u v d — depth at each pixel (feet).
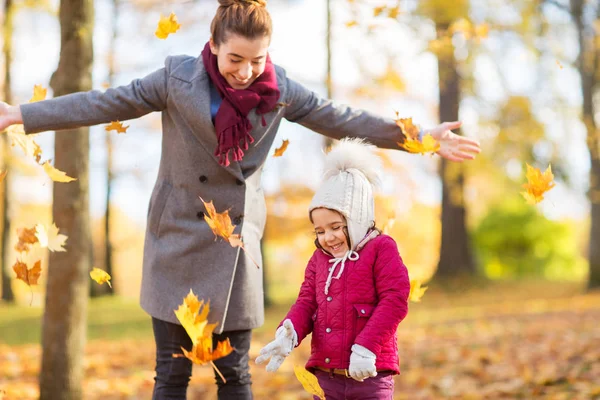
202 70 10.96
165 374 11.59
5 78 50.65
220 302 11.33
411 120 11.90
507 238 92.12
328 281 10.71
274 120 11.30
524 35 44.52
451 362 24.43
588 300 51.98
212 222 9.93
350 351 10.41
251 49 10.20
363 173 11.07
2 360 29.04
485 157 49.32
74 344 17.92
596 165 55.31
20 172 59.26
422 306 56.29
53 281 17.78
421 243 90.22
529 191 11.12
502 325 35.68
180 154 11.28
